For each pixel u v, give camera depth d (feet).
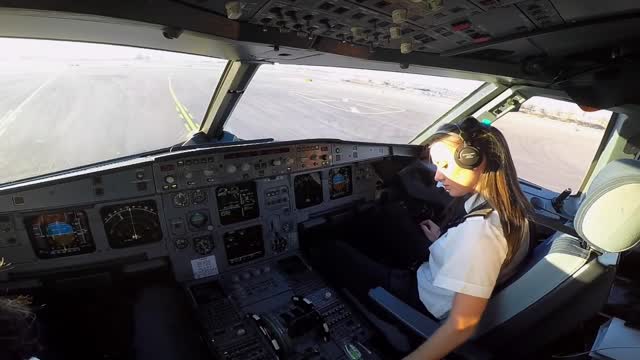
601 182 3.37
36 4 3.08
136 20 3.77
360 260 7.57
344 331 6.40
